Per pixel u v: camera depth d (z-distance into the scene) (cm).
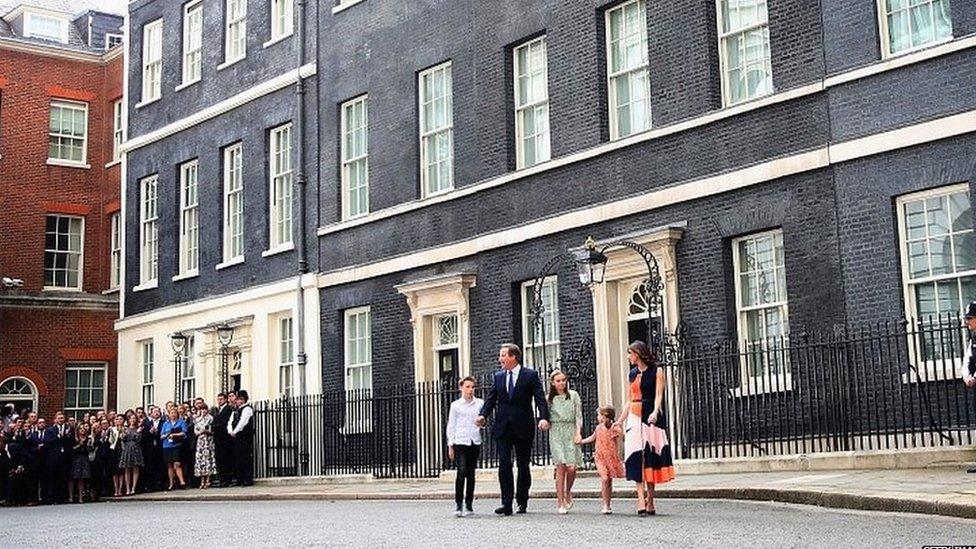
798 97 1702
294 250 2647
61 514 1855
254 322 2722
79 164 3644
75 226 3641
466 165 2256
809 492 1239
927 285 1541
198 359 2869
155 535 1265
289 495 1956
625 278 1931
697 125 1828
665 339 1784
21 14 3725
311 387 2547
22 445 2370
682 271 1836
